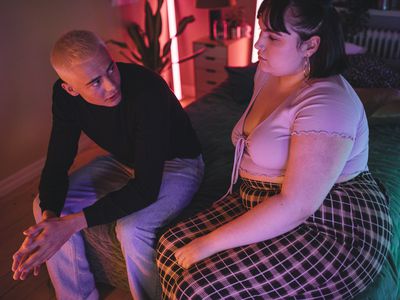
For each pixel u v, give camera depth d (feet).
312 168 3.24
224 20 11.10
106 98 4.17
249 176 4.02
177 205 4.92
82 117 4.84
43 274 6.07
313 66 3.47
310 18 3.14
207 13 11.51
